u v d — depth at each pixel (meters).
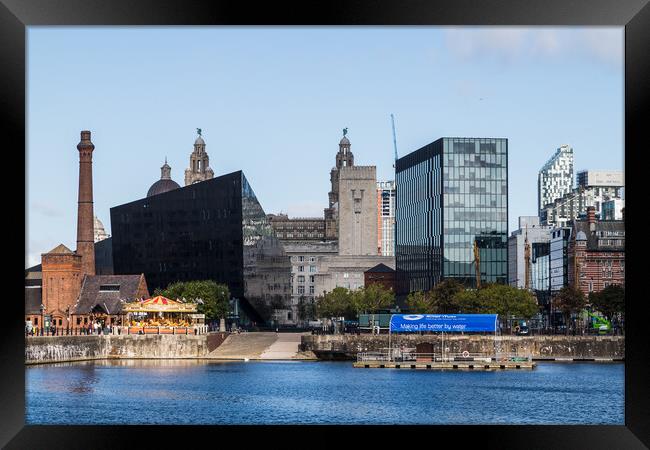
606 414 145.38
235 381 185.38
